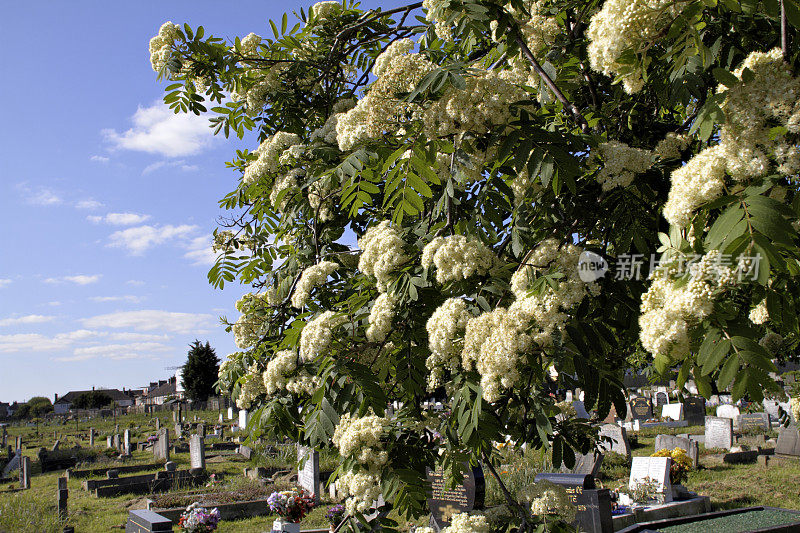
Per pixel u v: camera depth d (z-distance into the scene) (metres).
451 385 3.40
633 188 3.07
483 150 3.12
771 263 1.83
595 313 3.02
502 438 3.19
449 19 3.35
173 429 39.91
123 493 17.31
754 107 2.10
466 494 8.59
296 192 5.48
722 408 24.20
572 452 3.50
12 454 32.66
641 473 12.93
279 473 17.05
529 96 3.36
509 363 2.68
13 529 12.55
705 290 2.01
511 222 3.54
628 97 3.92
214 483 17.45
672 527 9.98
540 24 3.96
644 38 2.47
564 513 4.25
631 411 26.11
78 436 43.22
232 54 6.07
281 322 5.76
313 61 6.35
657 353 2.13
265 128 6.50
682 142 3.37
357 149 3.73
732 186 2.23
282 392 4.79
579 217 3.22
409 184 3.30
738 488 13.98
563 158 2.75
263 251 6.48
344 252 5.36
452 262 3.29
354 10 6.37
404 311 3.63
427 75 2.96
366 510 3.78
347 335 3.88
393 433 3.72
